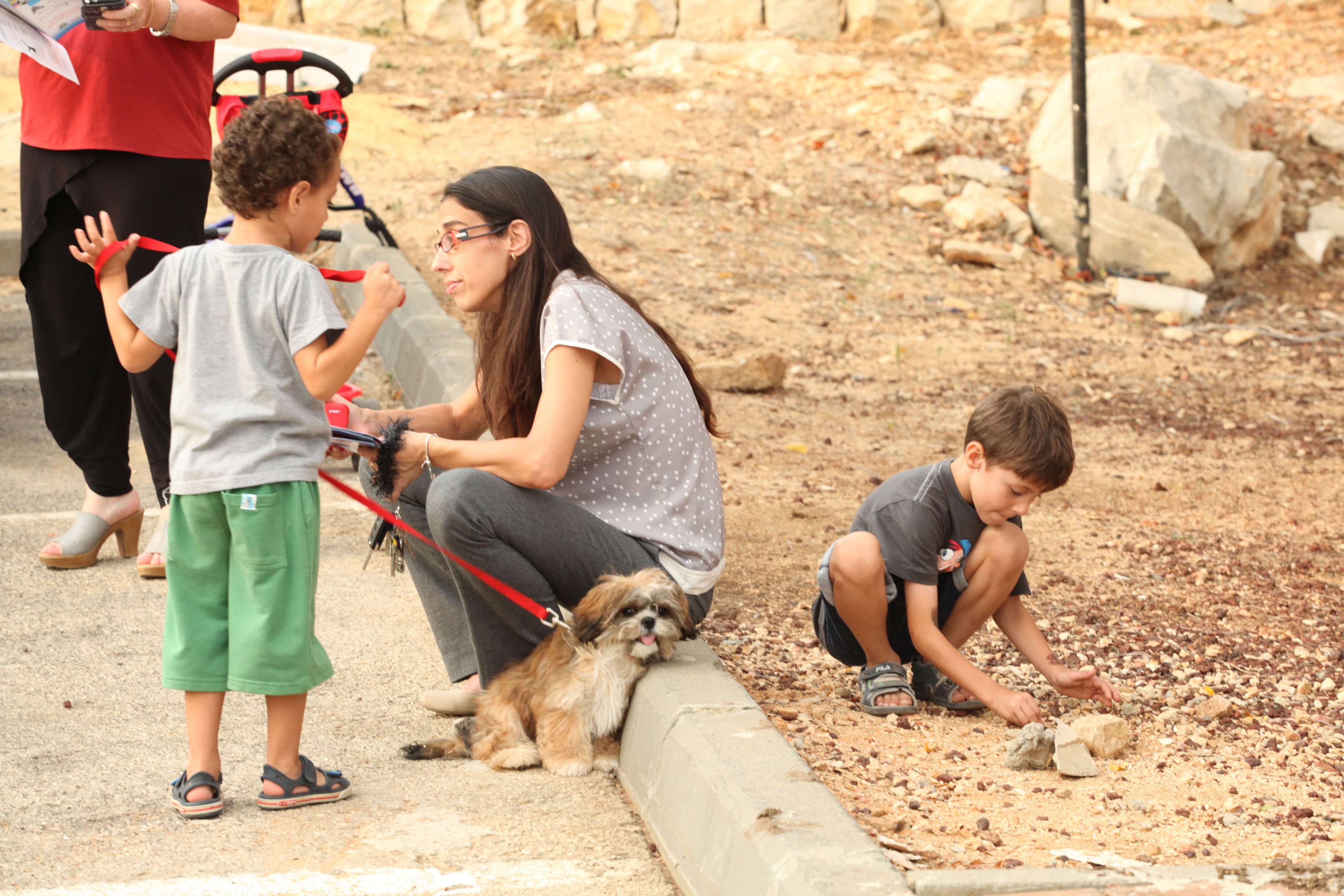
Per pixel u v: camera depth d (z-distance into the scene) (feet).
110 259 10.02
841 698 12.78
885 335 31.81
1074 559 18.01
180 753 11.24
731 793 8.89
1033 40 52.03
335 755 11.33
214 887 9.00
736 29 52.49
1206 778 11.03
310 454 10.00
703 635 14.28
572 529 11.09
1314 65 49.60
